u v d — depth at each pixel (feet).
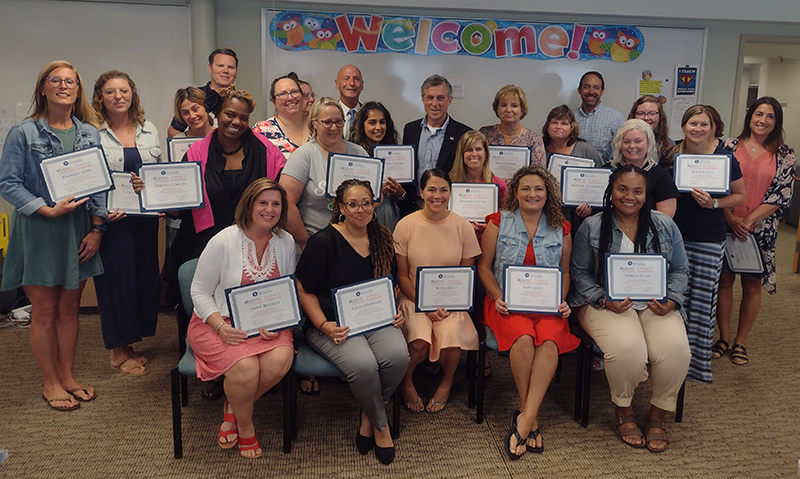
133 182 8.56
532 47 15.35
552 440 8.17
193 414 8.68
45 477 7.14
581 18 15.34
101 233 8.93
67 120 8.48
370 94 15.17
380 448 7.58
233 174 8.80
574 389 9.70
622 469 7.52
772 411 9.05
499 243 8.61
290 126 10.41
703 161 9.65
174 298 9.02
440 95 10.54
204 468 7.40
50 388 8.86
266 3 14.42
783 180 10.41
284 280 7.45
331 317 7.82
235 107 8.43
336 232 7.76
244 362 7.11
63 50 14.11
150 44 14.34
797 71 27.50
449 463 7.60
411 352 8.38
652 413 8.17
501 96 10.96
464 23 15.02
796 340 12.03
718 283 10.20
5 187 8.00
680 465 7.62
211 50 14.24
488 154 9.66
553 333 7.93
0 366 10.17
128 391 9.34
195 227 8.86
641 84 15.90
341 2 14.32
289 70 14.84
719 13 15.35
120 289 9.53
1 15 13.78
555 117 11.00
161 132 14.78
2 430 8.14
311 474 7.32
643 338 7.95
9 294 13.15
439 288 8.32
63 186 8.14
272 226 7.55
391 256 8.08
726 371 10.50
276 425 8.46
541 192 8.27
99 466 7.38
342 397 9.32
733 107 16.44
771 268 10.91
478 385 8.48
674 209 9.14
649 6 15.12
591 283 8.39
